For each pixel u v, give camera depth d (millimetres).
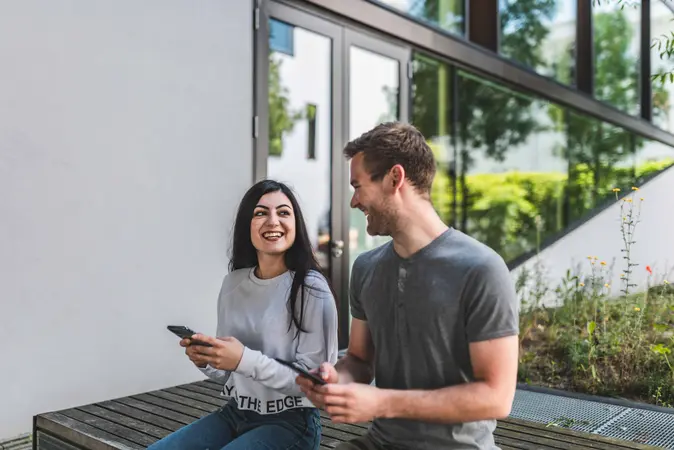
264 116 3969
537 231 6410
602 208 5676
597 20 7887
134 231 3252
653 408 3000
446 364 1275
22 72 2818
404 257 1348
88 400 3076
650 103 8250
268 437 1630
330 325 1745
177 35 3432
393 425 1358
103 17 3107
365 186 1339
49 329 2924
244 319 1788
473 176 6051
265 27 3969
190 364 3543
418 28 5191
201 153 3561
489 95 6238
